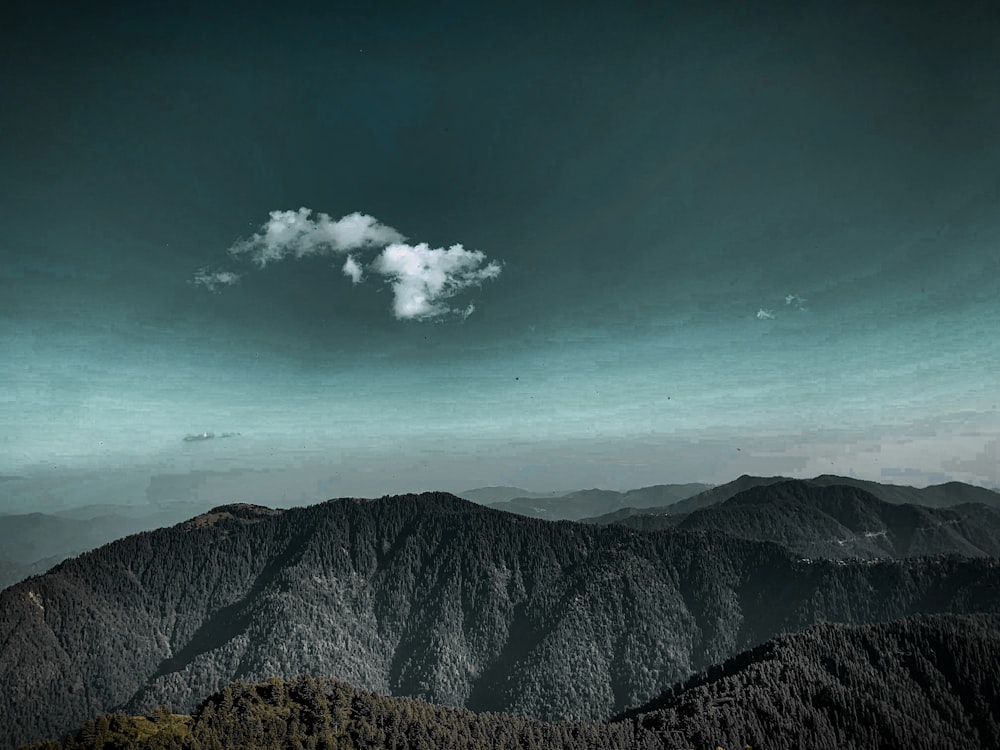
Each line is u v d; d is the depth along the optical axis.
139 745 194.62
